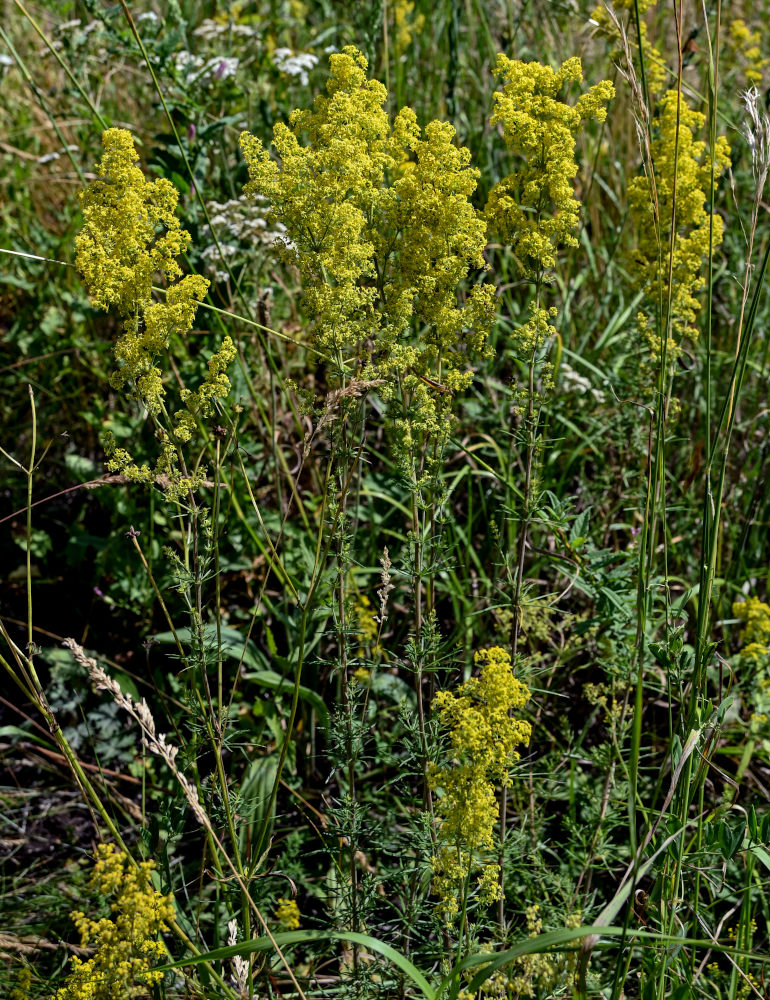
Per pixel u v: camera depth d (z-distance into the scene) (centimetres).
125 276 190
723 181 378
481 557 343
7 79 524
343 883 237
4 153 511
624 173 442
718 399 385
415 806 279
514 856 251
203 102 391
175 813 219
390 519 358
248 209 340
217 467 208
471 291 217
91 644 352
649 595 261
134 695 323
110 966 168
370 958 247
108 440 199
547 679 313
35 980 245
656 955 201
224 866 244
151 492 330
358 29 414
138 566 341
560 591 335
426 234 210
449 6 425
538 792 275
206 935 261
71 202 449
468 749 175
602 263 429
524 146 217
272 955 232
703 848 221
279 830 288
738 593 334
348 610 240
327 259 202
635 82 213
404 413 221
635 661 264
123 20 392
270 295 293
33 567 378
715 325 425
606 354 386
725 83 485
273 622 334
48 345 411
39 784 324
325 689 309
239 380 336
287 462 370
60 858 299
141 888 173
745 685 289
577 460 375
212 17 511
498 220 224
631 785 189
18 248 438
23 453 404
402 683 313
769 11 554
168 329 193
